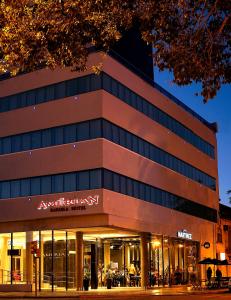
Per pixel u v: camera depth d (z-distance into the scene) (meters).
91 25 16.91
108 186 42.12
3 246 48.62
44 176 44.53
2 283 46.94
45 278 44.91
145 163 48.59
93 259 46.41
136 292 39.59
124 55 54.00
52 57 17.52
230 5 15.76
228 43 16.73
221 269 67.75
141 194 47.38
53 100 45.25
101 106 42.69
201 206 62.91
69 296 36.00
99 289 44.06
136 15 16.78
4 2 16.92
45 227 44.28
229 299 31.84
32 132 45.94
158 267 50.31
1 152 47.47
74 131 43.66
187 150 59.41
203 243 62.12
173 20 16.61
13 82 47.91
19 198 45.53
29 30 17.06
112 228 43.22
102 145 42.00
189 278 56.88
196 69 16.84
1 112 48.12
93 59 43.59
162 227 50.72
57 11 16.73
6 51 17.33
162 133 52.91
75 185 42.69
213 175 68.38
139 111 48.59
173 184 54.50
